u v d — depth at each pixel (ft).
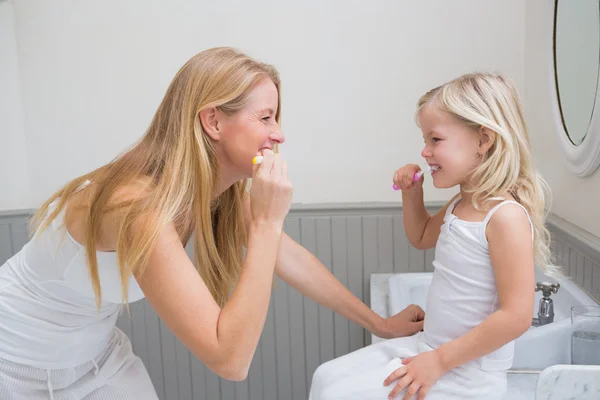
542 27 7.18
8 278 4.36
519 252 3.67
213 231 4.79
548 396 3.51
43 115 8.80
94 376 4.69
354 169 8.60
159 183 3.73
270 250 3.64
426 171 8.47
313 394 4.31
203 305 3.46
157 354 9.09
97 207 3.64
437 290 4.17
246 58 3.94
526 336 4.66
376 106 8.44
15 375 4.32
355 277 8.66
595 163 5.50
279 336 9.01
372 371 4.06
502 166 3.84
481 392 3.82
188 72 3.87
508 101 3.99
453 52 8.21
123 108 8.73
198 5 8.45
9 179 8.89
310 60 8.44
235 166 3.99
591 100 5.48
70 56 8.65
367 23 8.29
